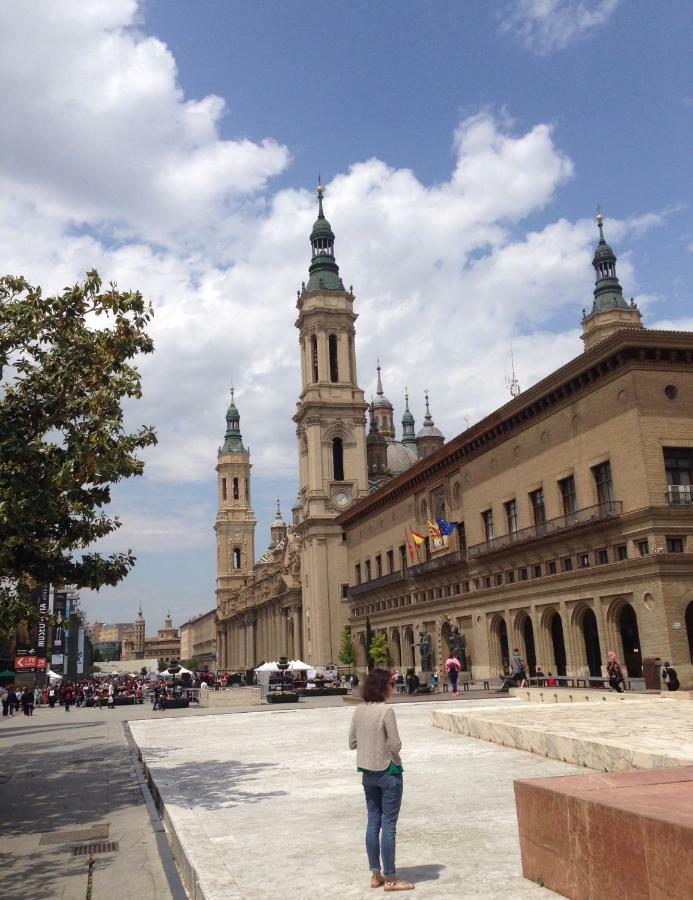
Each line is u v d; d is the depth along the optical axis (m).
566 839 7.18
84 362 17.61
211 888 8.44
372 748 8.45
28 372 17.47
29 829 13.69
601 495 45.34
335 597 99.69
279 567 128.75
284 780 16.14
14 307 17.50
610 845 6.41
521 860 8.33
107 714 49.34
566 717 21.47
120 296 18.36
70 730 35.81
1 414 16.50
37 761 23.80
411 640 75.12
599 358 43.62
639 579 40.75
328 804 13.23
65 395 17.45
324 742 23.17
